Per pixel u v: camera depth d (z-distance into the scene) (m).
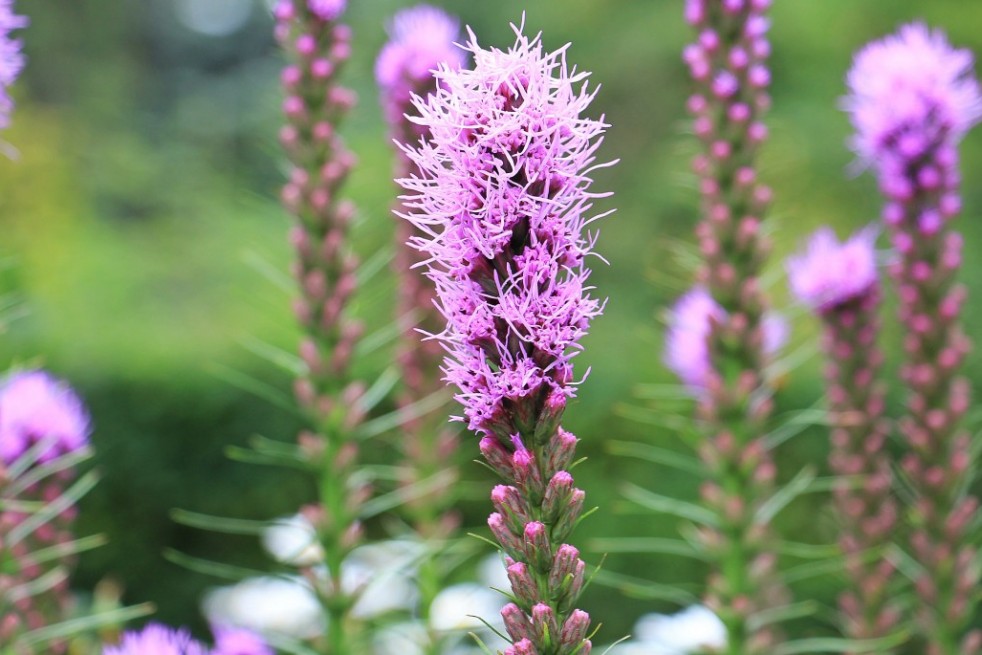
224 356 1.31
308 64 0.77
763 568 0.78
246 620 0.87
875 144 0.81
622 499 1.17
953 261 0.80
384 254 0.78
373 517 1.21
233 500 1.30
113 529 1.29
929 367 0.79
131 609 0.70
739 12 0.77
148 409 1.29
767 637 0.77
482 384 0.57
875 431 0.80
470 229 0.56
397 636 0.86
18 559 0.71
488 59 0.56
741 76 0.78
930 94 0.80
